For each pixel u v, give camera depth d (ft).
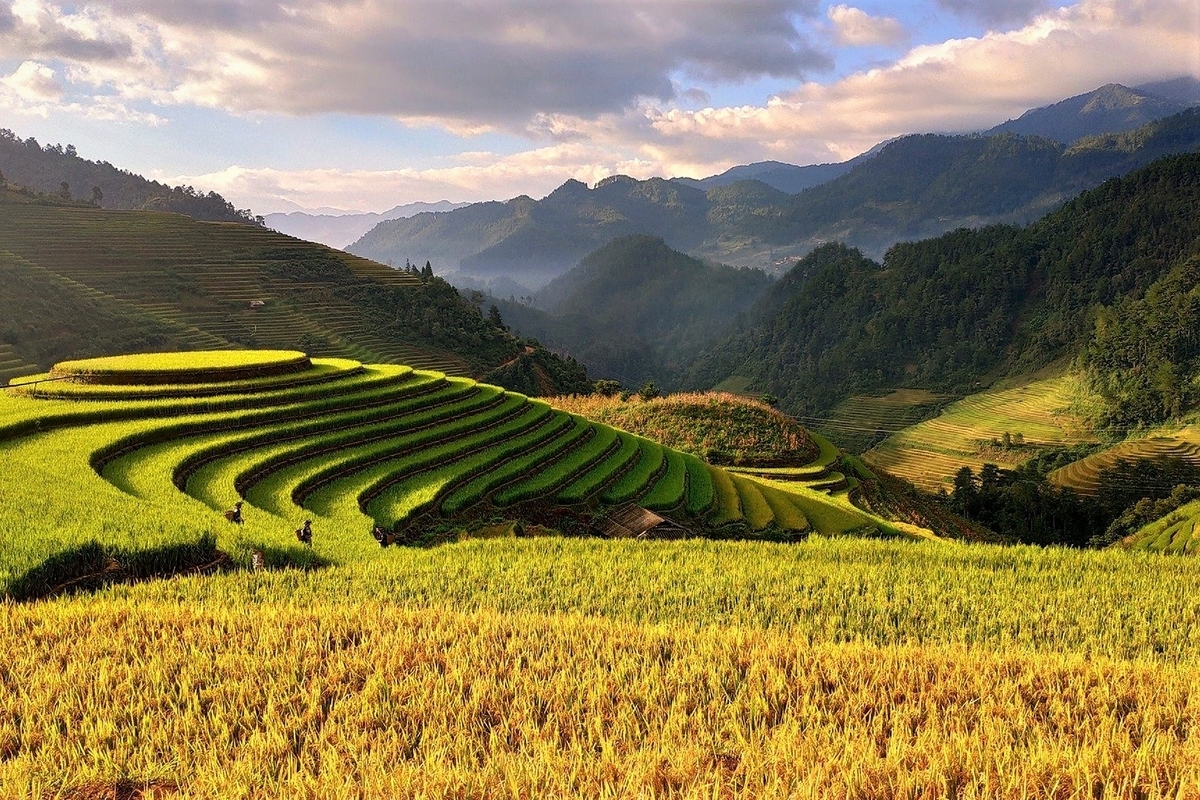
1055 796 23.79
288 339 366.22
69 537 57.88
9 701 32.24
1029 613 53.47
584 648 39.96
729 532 135.03
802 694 34.17
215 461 100.42
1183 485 263.70
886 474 266.57
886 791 24.17
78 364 129.80
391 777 25.22
